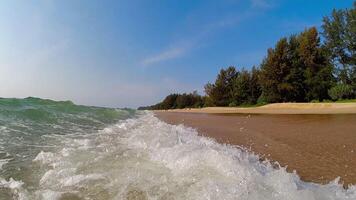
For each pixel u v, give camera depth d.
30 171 3.75
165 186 3.11
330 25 41.06
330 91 38.47
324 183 3.76
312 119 14.45
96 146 5.48
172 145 5.34
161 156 4.29
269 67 45.72
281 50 44.97
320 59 42.19
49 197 2.86
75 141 6.11
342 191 3.18
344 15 40.19
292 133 8.63
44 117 10.80
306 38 42.53
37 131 7.45
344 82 39.88
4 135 6.40
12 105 13.58
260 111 30.89
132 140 6.22
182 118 19.28
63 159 4.30
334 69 40.66
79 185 3.17
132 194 2.92
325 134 8.25
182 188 3.03
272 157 5.29
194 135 7.98
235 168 3.43
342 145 6.47
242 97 58.62
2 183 3.26
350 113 19.44
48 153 4.68
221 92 63.53
